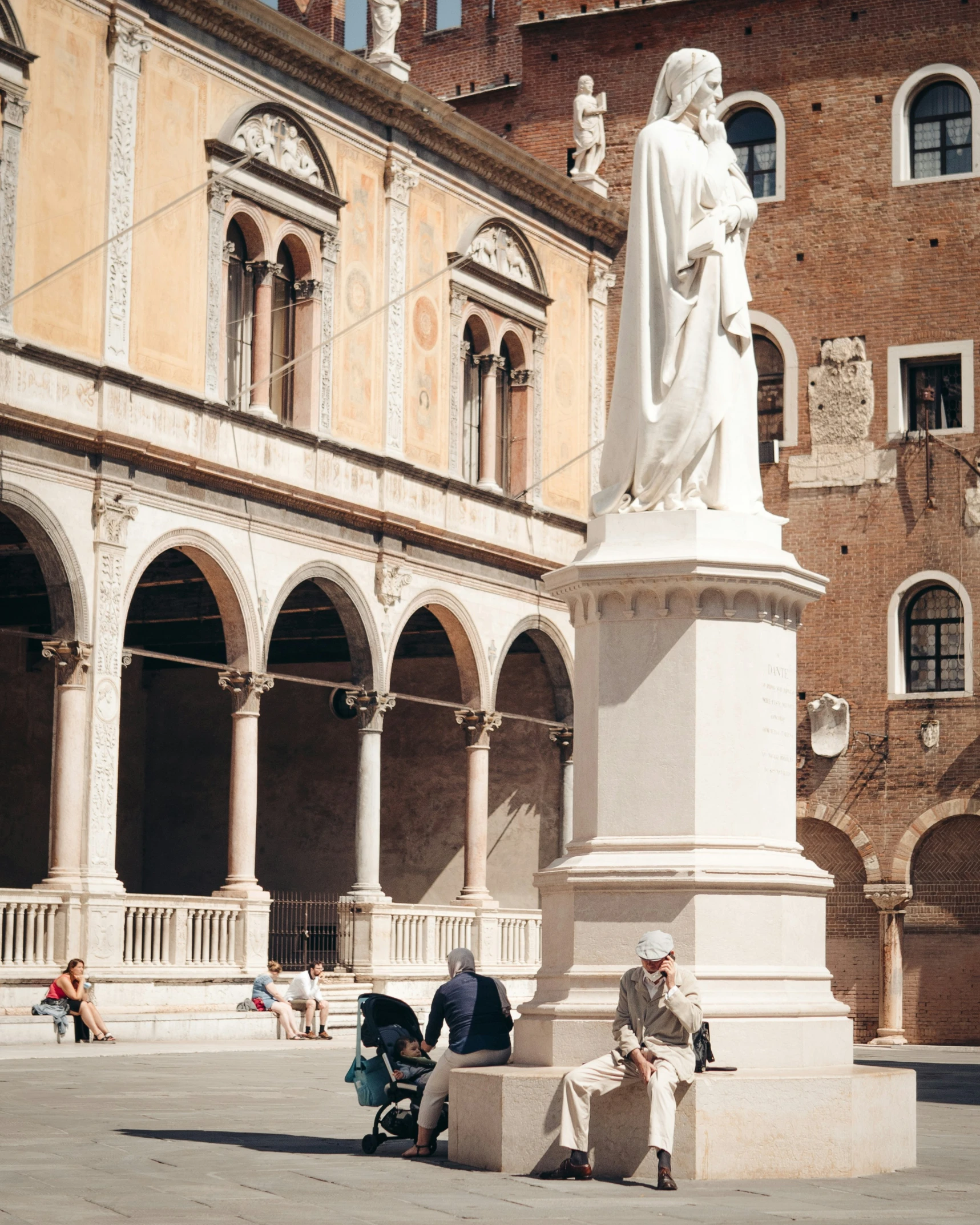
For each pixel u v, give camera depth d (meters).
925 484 39.97
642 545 12.58
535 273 40.28
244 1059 24.78
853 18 41.56
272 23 32.56
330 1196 10.35
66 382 28.86
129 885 42.75
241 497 32.06
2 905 27.23
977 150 40.34
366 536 34.88
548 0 44.78
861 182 41.22
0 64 27.88
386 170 35.81
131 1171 11.43
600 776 12.41
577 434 41.50
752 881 11.98
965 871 38.94
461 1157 11.98
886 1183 11.24
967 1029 38.50
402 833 41.81
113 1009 28.06
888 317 40.72
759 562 12.35
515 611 39.06
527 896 40.84
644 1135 11.21
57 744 28.72
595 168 42.59
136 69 30.22
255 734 32.22
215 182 31.59
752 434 13.18
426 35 48.28
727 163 13.26
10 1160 11.89
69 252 29.05
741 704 12.34
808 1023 12.02
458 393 37.72
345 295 34.66
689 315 12.92
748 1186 10.95
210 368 31.59
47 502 28.52
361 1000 13.33
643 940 11.24
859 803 39.72
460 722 37.81
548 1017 12.05
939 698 39.31
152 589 39.62
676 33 43.28
